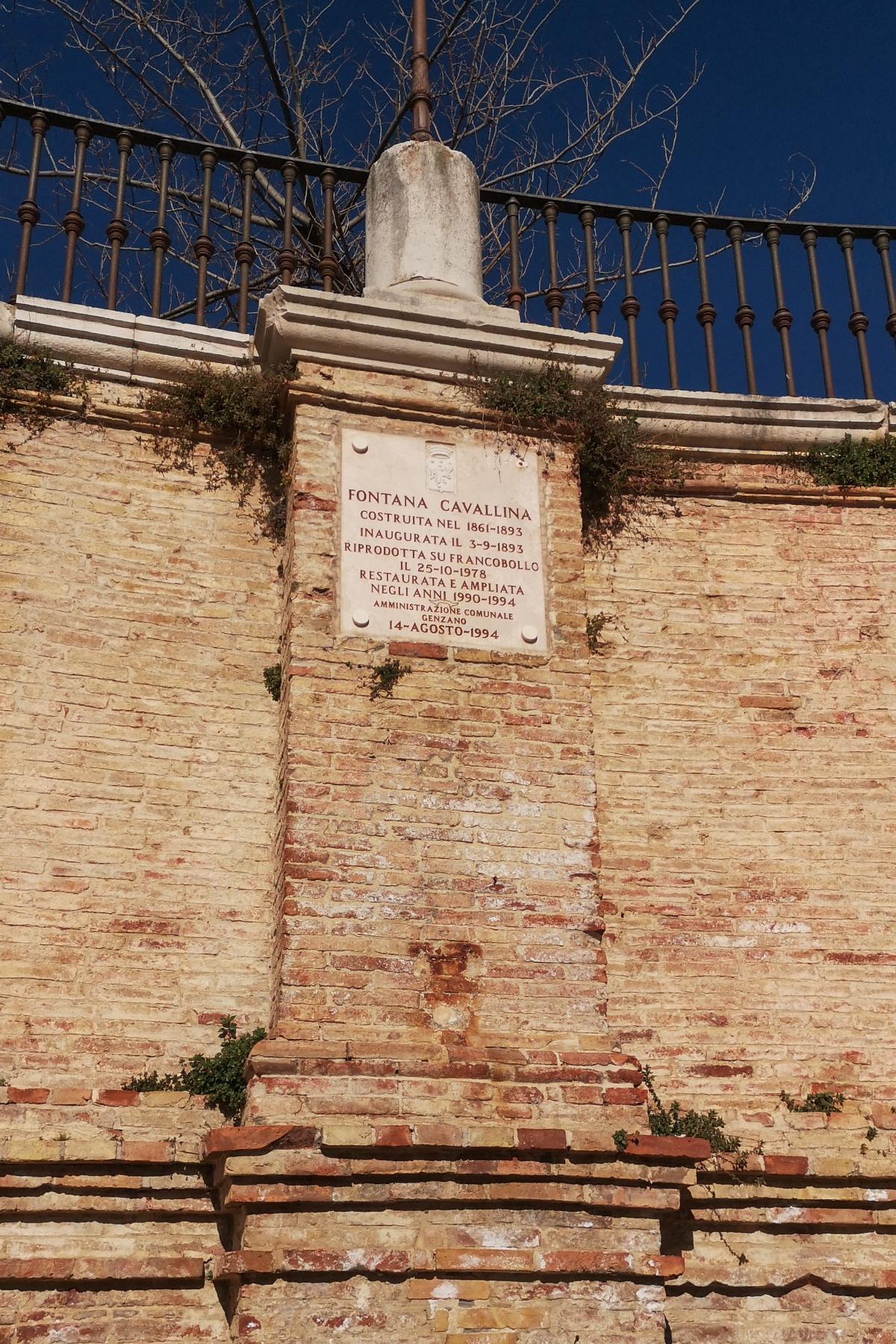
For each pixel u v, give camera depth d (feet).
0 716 27.96
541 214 35.78
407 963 26.53
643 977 29.76
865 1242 27.99
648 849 30.89
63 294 31.45
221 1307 25.03
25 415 30.37
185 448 31.50
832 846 31.53
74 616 29.25
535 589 30.63
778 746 32.27
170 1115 25.77
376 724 28.37
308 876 26.71
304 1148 24.36
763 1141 28.43
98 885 27.48
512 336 32.19
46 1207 24.68
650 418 33.96
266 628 30.55
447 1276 24.43
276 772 29.19
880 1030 30.07
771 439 34.58
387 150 34.88
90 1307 24.54
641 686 32.32
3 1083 25.43
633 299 35.06
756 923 30.63
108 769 28.37
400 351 31.42
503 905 27.50
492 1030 26.48
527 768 28.84
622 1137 25.62
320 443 30.53
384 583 29.71
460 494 30.94
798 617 33.55
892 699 33.06
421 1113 25.11
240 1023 27.25
